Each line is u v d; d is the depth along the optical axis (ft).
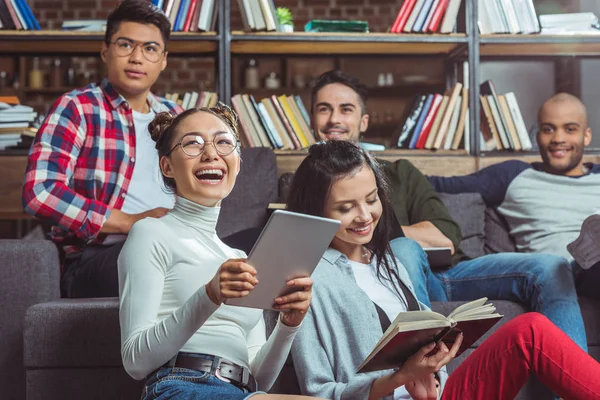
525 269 7.68
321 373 5.86
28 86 22.35
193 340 5.05
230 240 7.82
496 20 11.21
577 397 5.24
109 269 7.67
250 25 10.83
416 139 10.97
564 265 7.56
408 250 7.38
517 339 5.33
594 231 7.55
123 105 8.79
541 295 7.50
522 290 7.71
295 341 5.95
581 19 11.28
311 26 11.14
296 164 10.48
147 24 8.89
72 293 7.88
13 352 7.24
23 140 10.29
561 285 7.47
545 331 5.32
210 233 5.35
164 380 4.89
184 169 5.25
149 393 4.89
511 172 9.96
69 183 8.47
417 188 9.33
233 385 5.07
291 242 4.47
